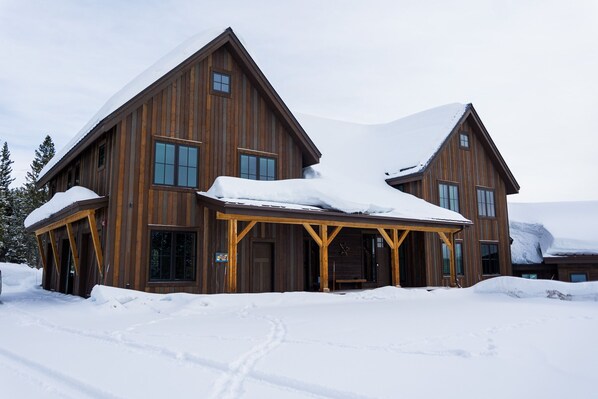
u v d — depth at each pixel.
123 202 11.89
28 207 39.03
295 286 14.30
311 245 16.09
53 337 6.27
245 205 11.37
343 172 17.91
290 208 12.11
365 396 3.40
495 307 9.88
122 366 4.43
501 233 20.55
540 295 12.41
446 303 10.96
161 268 12.29
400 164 18.88
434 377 3.94
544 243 22.12
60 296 13.84
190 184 13.03
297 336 5.93
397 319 7.66
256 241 13.83
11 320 8.27
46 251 17.91
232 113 14.12
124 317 8.42
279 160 14.90
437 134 19.27
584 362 4.55
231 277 11.30
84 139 13.11
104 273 11.52
